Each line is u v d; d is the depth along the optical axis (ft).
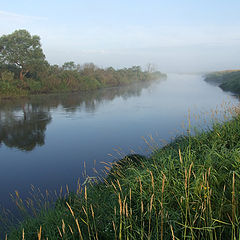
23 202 20.27
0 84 113.19
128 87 217.97
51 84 138.82
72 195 17.31
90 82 171.32
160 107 84.64
